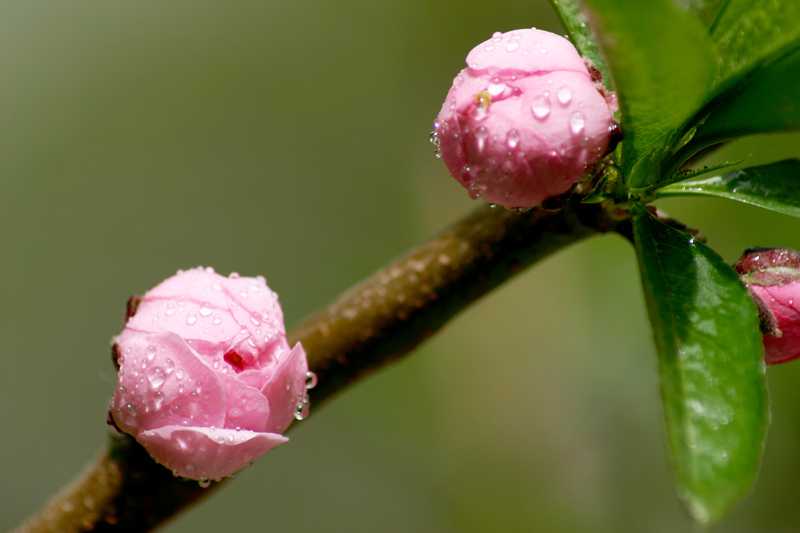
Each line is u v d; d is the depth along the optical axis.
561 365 0.56
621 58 0.26
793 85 0.27
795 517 0.43
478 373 0.58
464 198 0.67
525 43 0.26
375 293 0.29
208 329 0.27
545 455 0.54
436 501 0.57
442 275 0.29
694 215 0.41
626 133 0.26
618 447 0.52
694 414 0.26
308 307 0.68
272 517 0.60
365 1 0.69
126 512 0.29
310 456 0.61
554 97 0.26
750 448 0.26
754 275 0.27
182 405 0.27
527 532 0.53
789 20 0.26
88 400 0.67
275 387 0.27
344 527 0.59
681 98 0.26
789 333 0.27
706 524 0.25
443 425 0.58
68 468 0.64
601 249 0.54
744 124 0.27
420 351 0.60
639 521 0.51
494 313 0.60
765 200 0.27
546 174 0.26
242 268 0.69
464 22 0.65
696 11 0.27
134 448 0.28
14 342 0.66
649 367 0.52
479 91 0.26
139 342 0.27
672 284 0.26
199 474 0.27
